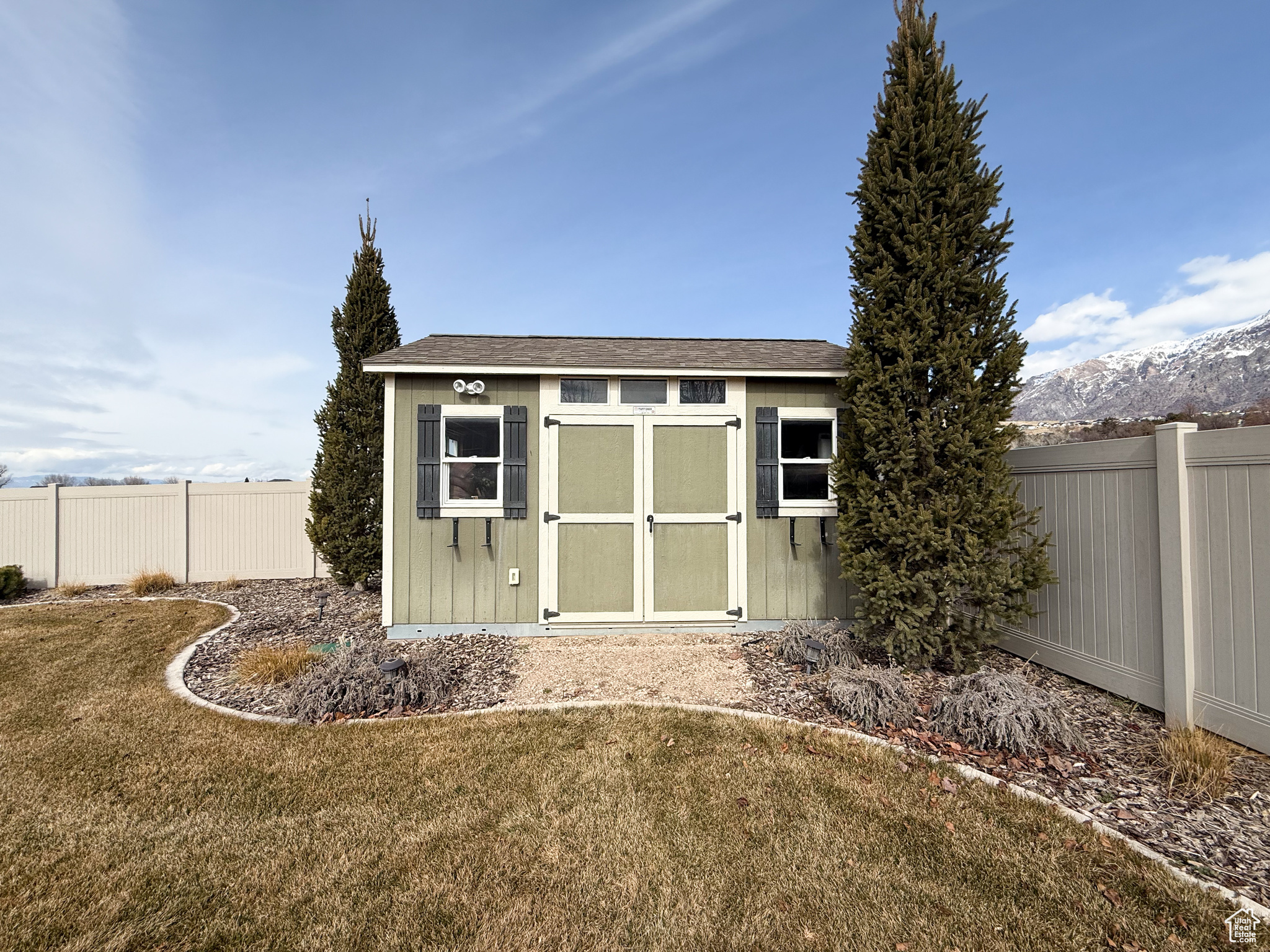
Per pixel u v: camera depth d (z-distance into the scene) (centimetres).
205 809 258
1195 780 270
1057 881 207
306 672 411
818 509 599
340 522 766
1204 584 331
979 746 312
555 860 222
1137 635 378
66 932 184
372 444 779
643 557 585
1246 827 238
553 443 580
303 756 309
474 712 374
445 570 571
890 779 282
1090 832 235
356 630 585
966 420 414
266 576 926
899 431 426
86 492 904
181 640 552
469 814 253
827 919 191
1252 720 304
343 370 782
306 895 203
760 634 583
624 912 194
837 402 605
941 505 412
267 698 402
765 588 595
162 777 287
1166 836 233
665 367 574
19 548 886
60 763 302
